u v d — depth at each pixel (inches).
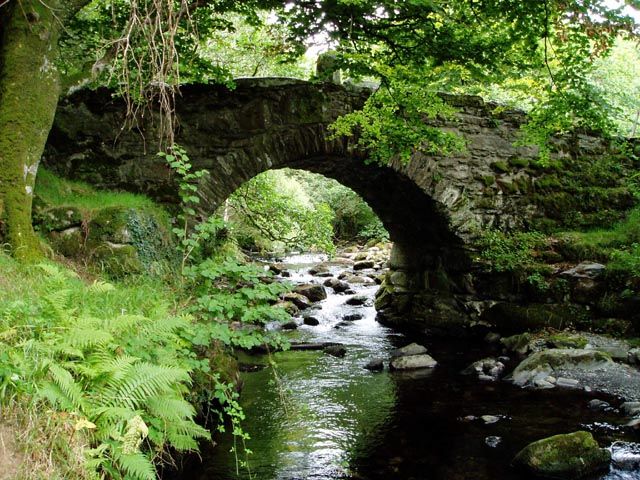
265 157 379.9
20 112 244.4
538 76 347.6
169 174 365.7
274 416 261.1
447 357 386.6
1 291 159.2
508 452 223.0
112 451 114.1
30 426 105.2
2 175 238.5
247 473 202.4
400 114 363.6
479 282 449.4
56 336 130.5
